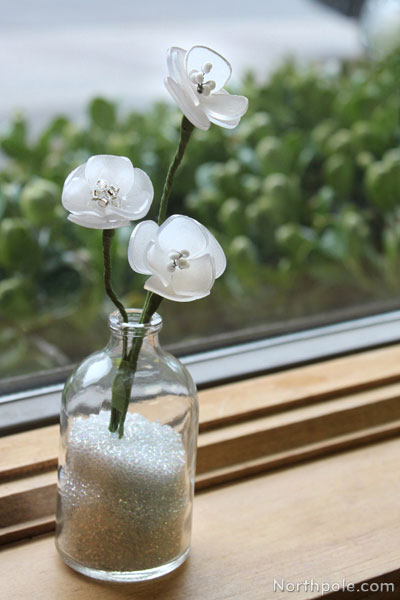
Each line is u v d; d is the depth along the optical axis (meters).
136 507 0.49
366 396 0.63
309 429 0.60
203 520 0.55
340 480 0.59
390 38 0.93
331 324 0.73
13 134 0.75
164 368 0.50
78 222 0.44
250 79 0.86
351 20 0.94
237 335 0.70
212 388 0.63
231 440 0.58
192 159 0.76
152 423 0.49
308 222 0.79
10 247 0.69
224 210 0.75
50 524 0.54
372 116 0.87
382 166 0.81
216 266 0.45
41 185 0.70
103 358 0.49
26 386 0.63
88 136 0.76
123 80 0.84
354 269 0.79
